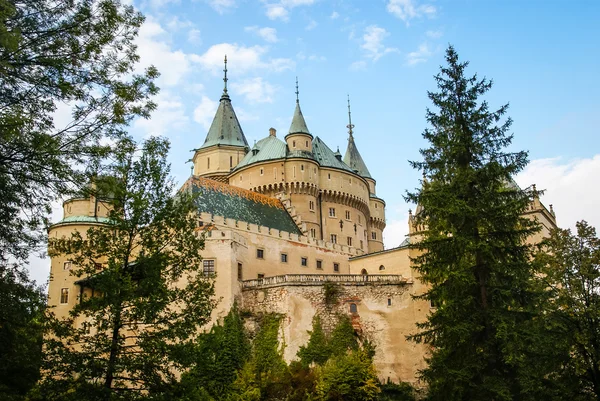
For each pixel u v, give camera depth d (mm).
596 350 36281
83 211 63750
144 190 26484
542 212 66750
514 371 29188
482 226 31547
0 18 17828
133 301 24359
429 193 31859
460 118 33156
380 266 69812
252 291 60375
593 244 38406
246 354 56406
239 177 88750
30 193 21031
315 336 57625
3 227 21203
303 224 77875
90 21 21453
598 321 36906
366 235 93688
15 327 22234
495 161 31531
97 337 24203
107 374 23531
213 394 50188
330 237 85875
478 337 30375
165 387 24422
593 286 38094
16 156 20391
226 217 68938
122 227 25422
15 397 21469
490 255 30500
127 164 25812
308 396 49125
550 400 30750
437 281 35000
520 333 28875
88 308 24938
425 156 33469
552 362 34750
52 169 20328
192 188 69875
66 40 21031
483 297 30703
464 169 32062
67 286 59906
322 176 88750
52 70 20594
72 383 23312
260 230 67562
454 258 31688
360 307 60781
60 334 23875
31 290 22281
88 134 21562
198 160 102188
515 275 31141
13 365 21844
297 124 89188
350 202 90312
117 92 21844
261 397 50438
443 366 30422
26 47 20219
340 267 75125
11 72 19234
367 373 52250
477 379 29766
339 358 53406
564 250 38656
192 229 27625
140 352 24484
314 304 59312
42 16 20766
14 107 19672
